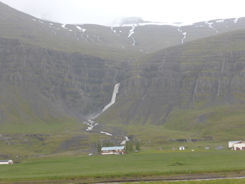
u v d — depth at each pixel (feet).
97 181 451.12
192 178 454.81
